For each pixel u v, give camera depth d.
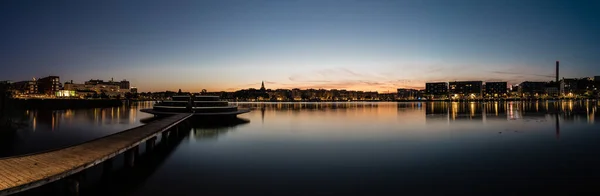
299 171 17.69
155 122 33.00
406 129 39.00
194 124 45.94
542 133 34.22
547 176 16.59
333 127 41.72
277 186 15.01
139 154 22.81
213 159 21.00
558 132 35.06
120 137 21.52
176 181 15.95
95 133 38.25
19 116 41.16
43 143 30.53
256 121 51.38
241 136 32.44
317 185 15.13
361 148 24.98
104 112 79.88
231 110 56.38
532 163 19.53
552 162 19.77
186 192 14.28
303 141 28.84
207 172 17.61
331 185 15.16
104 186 15.25
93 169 18.23
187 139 30.36
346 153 22.92
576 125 42.94
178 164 19.58
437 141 28.64
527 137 31.05
